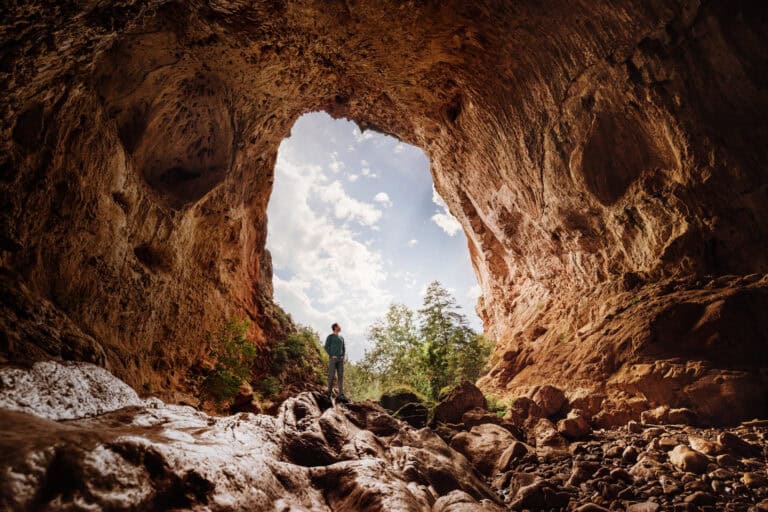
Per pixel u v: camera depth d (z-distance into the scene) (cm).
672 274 904
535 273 1517
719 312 725
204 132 842
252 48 877
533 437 665
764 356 665
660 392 709
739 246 793
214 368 895
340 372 771
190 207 823
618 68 912
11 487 145
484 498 428
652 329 805
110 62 555
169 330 790
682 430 598
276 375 1346
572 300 1222
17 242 407
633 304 921
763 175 760
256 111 1078
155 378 693
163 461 206
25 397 256
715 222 820
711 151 811
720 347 703
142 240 697
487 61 1132
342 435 471
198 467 222
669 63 830
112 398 333
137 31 582
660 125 884
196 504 204
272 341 1466
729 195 799
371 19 991
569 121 1060
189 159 820
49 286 464
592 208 1097
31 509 148
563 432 642
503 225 1580
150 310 705
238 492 235
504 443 589
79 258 516
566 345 1072
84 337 418
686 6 782
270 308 1602
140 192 673
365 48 1105
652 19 827
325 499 307
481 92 1238
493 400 984
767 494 393
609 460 526
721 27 764
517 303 1659
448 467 448
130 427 294
